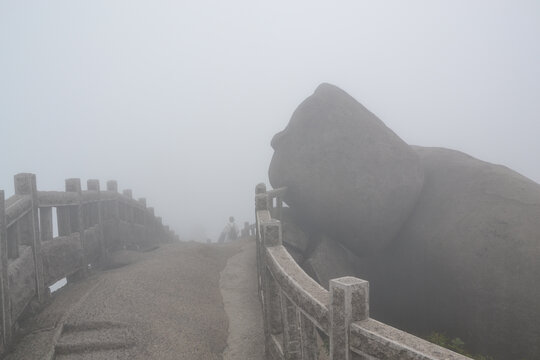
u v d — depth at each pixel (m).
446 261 7.99
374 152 9.05
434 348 1.73
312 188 9.21
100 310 5.08
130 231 11.92
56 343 4.35
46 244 5.90
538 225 7.16
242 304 6.39
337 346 2.25
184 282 6.77
